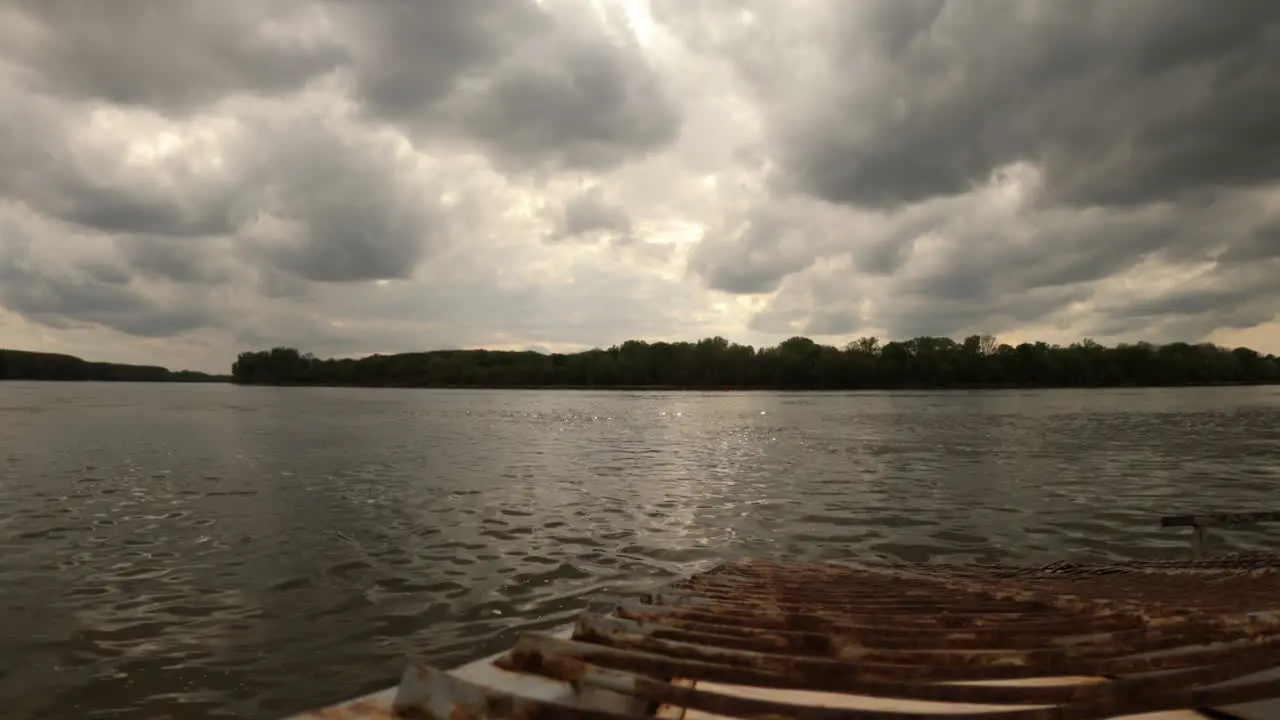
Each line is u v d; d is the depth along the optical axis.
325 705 6.88
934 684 3.18
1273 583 8.95
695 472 24.17
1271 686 3.00
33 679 7.39
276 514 16.11
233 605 9.70
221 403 88.50
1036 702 3.07
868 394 150.25
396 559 12.12
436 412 69.31
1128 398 109.69
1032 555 13.04
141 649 8.18
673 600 6.76
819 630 5.16
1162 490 20.41
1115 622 5.41
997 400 105.31
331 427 46.31
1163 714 3.37
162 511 16.47
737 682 3.37
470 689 2.72
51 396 106.44
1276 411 66.62
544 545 13.26
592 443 35.56
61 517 15.71
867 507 17.61
